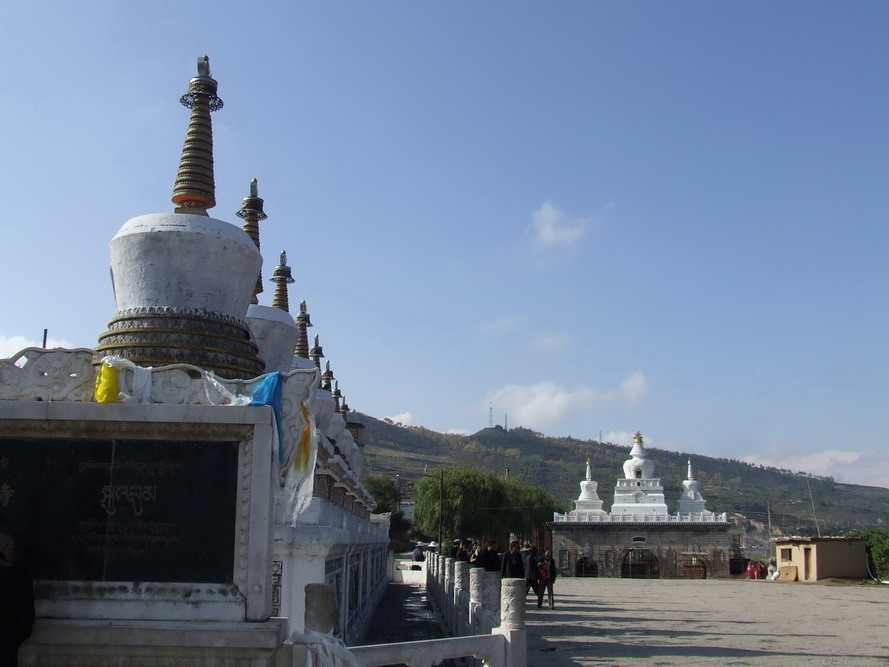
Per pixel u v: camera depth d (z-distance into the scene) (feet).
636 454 334.03
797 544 237.25
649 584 212.64
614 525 301.02
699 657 61.98
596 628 84.33
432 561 135.13
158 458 30.58
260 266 52.75
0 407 30.19
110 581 29.68
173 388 31.71
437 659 37.52
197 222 49.01
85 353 31.86
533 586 110.32
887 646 69.82
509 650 40.60
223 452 30.63
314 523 50.01
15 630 26.99
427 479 280.51
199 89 52.70
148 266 48.01
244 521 29.99
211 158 52.49
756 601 134.92
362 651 33.68
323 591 30.73
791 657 62.34
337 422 99.81
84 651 28.94
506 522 275.80
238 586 29.58
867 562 223.51
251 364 46.50
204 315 46.34
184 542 29.99
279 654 29.32
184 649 28.86
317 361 120.98
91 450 30.63
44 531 30.04
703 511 321.32
